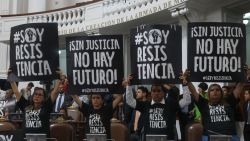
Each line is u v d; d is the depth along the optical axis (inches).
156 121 183.5
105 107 193.2
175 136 187.5
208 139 165.2
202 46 184.4
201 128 184.7
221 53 184.4
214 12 377.1
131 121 256.5
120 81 187.8
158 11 392.8
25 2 670.5
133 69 185.8
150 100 212.7
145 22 443.5
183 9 364.5
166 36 180.1
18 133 156.2
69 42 190.4
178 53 181.0
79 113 288.4
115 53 187.3
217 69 184.2
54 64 193.2
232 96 205.3
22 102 204.1
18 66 195.8
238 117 207.8
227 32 184.5
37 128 191.3
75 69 189.8
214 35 184.1
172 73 181.0
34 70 193.0
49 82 203.0
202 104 189.9
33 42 192.2
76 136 259.9
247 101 229.5
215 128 183.2
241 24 185.9
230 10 378.0
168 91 197.6
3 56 629.0
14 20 581.0
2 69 627.5
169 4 378.0
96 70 188.1
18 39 194.5
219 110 185.2
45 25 192.2
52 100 197.6
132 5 430.0
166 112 184.1
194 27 184.7
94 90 188.7
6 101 320.8
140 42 183.0
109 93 187.6
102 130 189.6
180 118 197.3
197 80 184.4
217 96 185.3
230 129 183.5
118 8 451.5
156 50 180.2
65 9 530.9
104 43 187.5
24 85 503.5
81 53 188.9
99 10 484.7
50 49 192.7
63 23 533.3
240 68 185.8
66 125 205.6
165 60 180.1
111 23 462.0
